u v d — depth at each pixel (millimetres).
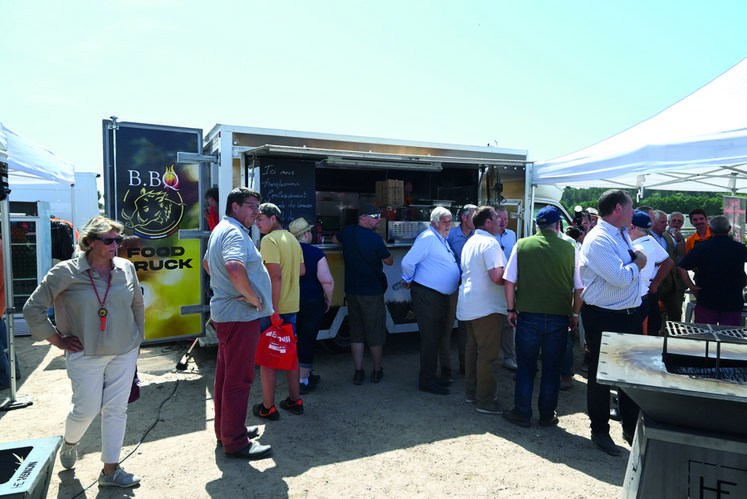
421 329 3994
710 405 1600
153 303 4535
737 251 4105
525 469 2807
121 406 2582
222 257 2744
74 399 2502
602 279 2941
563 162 5316
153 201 4496
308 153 4289
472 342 3760
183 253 4637
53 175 5391
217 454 2973
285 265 3457
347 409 3672
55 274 2348
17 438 3221
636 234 3666
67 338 2428
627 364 1836
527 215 5848
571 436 3242
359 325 4215
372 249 4086
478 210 3631
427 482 2664
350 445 3090
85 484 2621
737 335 1974
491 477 2719
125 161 4383
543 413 3354
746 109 3750
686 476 1696
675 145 3850
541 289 3215
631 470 1914
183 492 2553
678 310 4727
